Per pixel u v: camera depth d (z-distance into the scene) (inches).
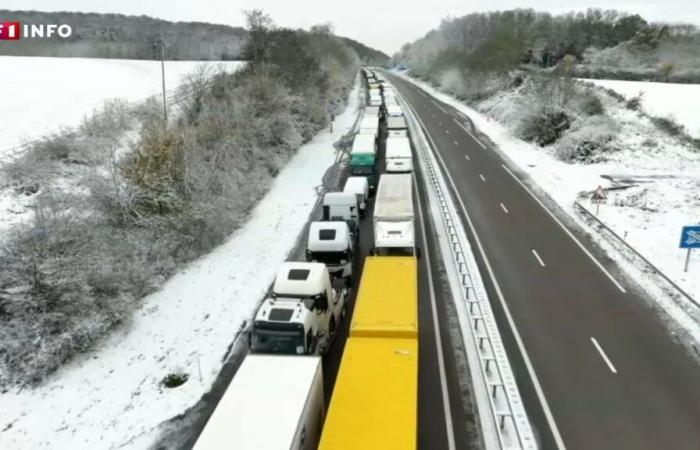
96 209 946.1
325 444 402.9
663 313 774.5
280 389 455.5
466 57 3535.9
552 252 991.0
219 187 1175.0
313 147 1872.5
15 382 653.9
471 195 1336.1
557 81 1929.1
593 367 652.1
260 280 890.7
